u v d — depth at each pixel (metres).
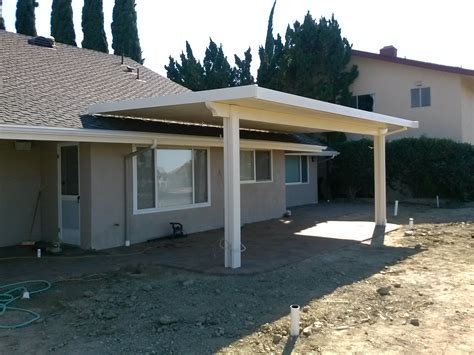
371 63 23.83
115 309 6.09
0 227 10.48
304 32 24.11
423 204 20.31
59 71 12.85
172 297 6.59
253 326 5.44
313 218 15.80
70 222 10.55
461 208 18.30
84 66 14.15
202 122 12.20
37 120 8.66
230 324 5.52
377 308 6.09
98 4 29.05
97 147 10.08
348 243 10.84
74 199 10.39
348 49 24.05
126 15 29.69
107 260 9.08
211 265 8.48
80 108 10.39
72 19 29.27
